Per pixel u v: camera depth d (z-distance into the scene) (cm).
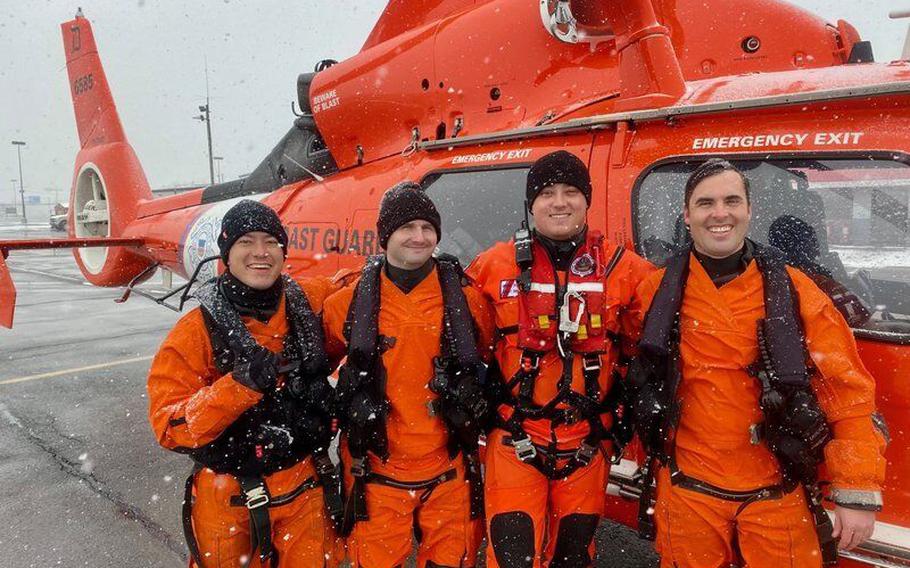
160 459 407
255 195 486
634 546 288
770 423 156
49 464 399
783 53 285
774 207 209
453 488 199
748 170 210
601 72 286
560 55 301
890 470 179
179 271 557
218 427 170
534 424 187
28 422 484
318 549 200
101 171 678
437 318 190
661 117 228
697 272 166
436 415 191
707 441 166
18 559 288
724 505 166
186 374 185
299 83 434
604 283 176
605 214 236
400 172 340
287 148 465
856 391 150
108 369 657
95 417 496
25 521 323
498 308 189
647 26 239
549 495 193
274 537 199
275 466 184
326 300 209
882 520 180
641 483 210
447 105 339
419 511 201
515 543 182
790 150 198
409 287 192
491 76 322
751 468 165
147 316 1039
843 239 202
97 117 698
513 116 311
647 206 228
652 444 175
